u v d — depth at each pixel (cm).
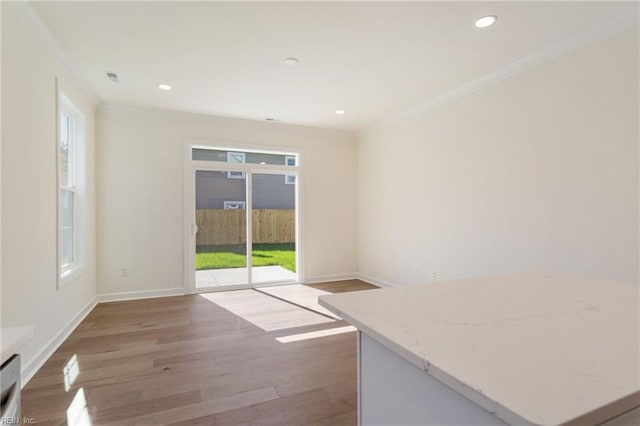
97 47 273
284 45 272
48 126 262
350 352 271
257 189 517
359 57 293
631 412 58
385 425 87
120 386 217
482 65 309
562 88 270
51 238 267
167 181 455
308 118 485
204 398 203
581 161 257
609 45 240
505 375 61
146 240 443
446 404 68
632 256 229
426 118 418
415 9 222
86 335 307
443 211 392
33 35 234
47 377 228
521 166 303
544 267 284
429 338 80
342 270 566
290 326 333
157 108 438
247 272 507
